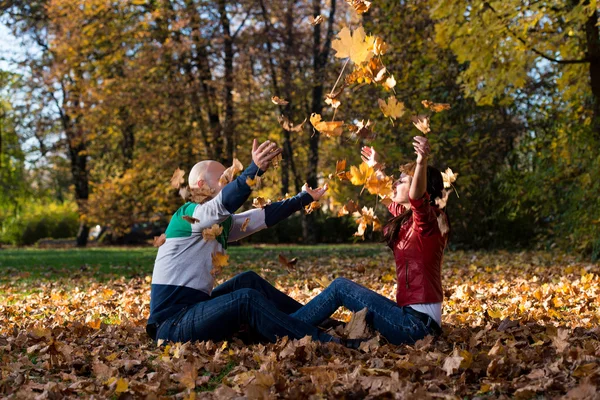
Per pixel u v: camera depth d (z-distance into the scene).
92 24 20.70
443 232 3.66
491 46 11.27
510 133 15.42
